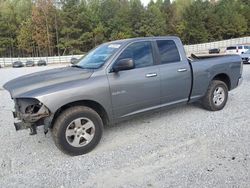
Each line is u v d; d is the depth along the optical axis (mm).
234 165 3746
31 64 43094
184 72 5551
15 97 4121
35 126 4230
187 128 5281
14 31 65625
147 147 4496
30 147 4723
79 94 4227
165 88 5277
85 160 4145
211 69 6070
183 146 4465
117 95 4645
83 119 4328
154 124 5598
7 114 6973
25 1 70188
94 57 5141
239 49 27891
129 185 3414
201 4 77000
